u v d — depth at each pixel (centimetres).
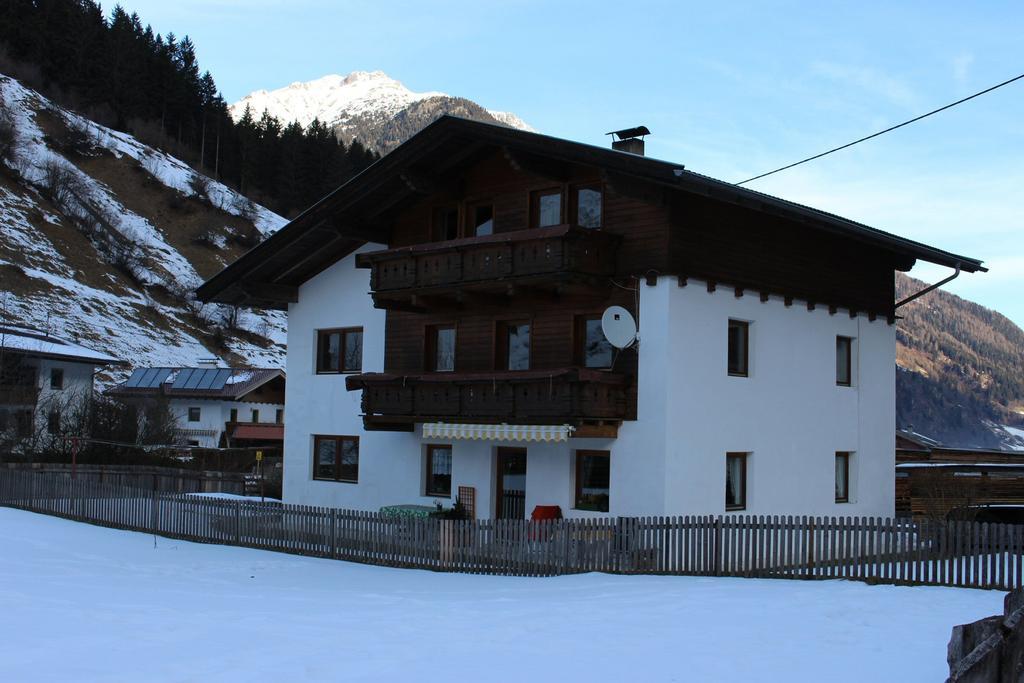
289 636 1288
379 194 2697
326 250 2975
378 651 1191
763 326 2456
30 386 5722
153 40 19025
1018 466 2986
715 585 1806
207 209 14212
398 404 2580
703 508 2278
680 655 1176
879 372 2806
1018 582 1684
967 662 775
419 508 2594
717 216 2344
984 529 1728
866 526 1850
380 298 2611
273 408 8006
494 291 2442
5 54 15138
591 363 2383
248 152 17500
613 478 2294
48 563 2119
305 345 3064
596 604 1588
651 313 2244
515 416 2309
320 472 3014
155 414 5906
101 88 16212
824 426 2616
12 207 11081
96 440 5191
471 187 2627
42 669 1062
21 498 3350
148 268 11712
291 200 17012
